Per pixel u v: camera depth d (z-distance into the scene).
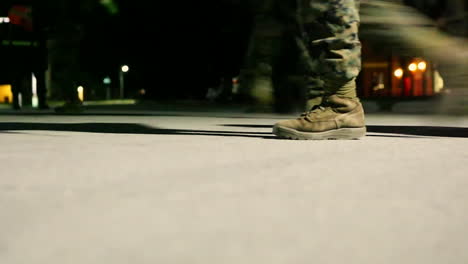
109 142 3.98
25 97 18.55
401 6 3.86
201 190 2.08
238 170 2.60
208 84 27.11
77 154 3.22
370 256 1.29
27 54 13.22
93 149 3.50
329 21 4.06
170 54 24.12
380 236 1.46
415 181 2.32
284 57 8.93
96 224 1.57
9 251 1.31
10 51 13.05
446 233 1.50
